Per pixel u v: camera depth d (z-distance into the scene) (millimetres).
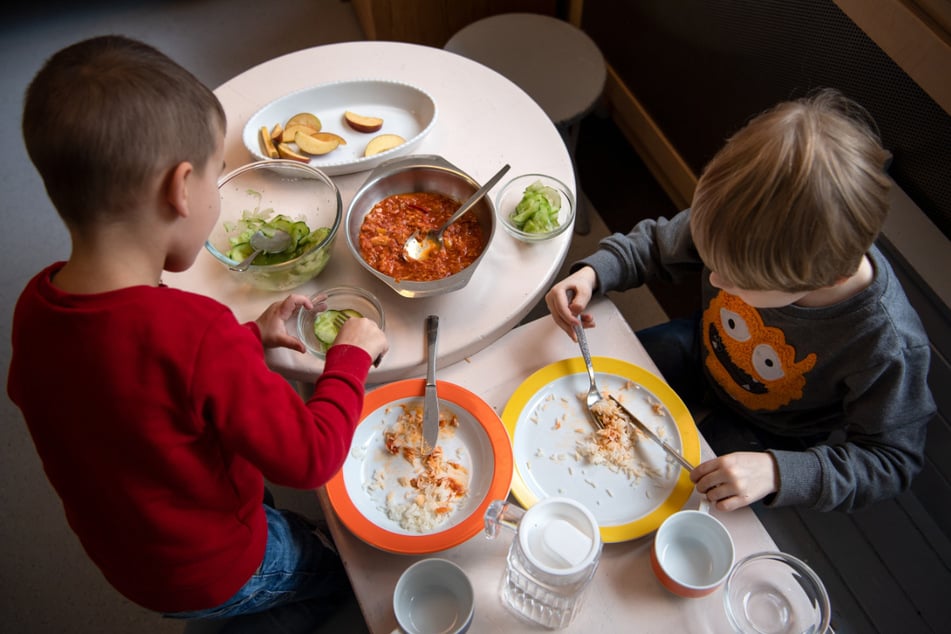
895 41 1209
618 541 889
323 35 2672
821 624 817
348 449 865
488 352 1086
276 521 1097
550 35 1941
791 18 1493
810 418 1186
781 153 776
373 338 956
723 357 1227
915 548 1229
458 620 814
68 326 702
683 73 1951
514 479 953
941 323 1221
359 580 876
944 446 1251
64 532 1687
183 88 721
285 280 1062
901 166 1327
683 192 2121
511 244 1156
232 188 1209
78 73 674
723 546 848
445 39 2379
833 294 979
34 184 2293
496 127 1313
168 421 736
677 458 952
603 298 1179
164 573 874
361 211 1150
